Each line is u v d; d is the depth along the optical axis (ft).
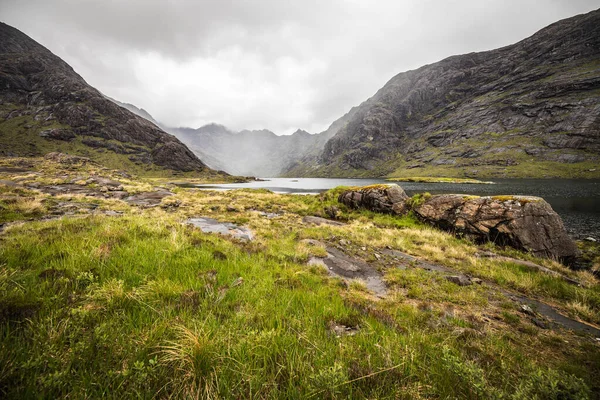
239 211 80.94
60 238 22.71
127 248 21.38
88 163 269.64
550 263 40.37
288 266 26.50
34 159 261.03
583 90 545.85
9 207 48.34
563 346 16.10
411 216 68.59
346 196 87.10
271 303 15.44
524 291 28.17
